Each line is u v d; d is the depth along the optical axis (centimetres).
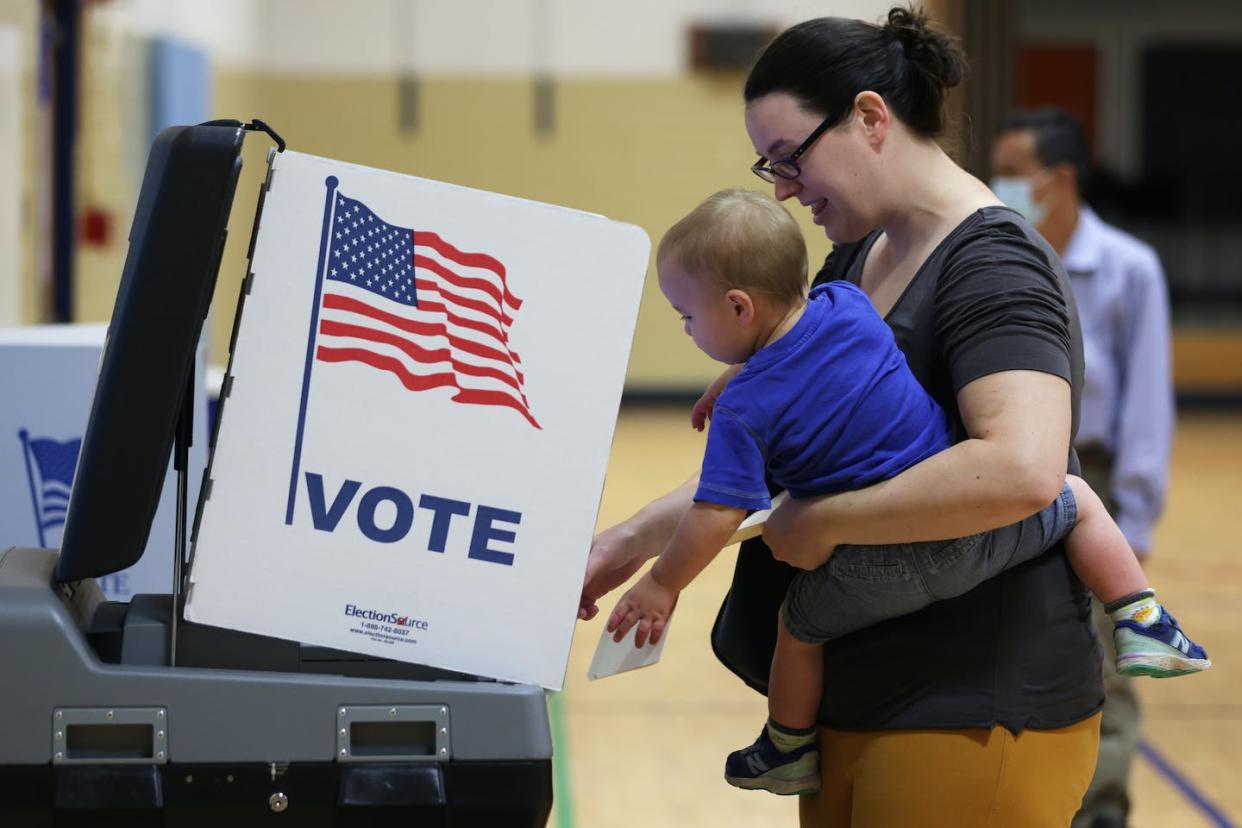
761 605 461
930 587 397
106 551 338
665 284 419
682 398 3100
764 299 403
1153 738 1070
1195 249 3744
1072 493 425
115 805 328
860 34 412
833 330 399
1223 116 3725
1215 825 880
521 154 3022
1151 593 434
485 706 338
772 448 400
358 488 347
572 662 1262
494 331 348
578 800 918
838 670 422
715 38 3011
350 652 350
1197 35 3712
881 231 465
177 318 331
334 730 335
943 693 404
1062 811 416
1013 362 378
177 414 338
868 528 384
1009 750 402
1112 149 3750
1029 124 840
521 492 349
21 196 1152
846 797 429
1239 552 1800
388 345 346
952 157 442
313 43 2969
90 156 1648
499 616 350
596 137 3030
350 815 335
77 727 331
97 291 1706
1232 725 1103
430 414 348
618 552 459
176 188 329
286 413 345
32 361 489
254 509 344
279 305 345
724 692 1188
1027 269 390
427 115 3002
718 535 396
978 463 369
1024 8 3706
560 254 347
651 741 1052
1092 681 423
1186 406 3469
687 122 3036
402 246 346
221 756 332
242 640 349
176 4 2453
